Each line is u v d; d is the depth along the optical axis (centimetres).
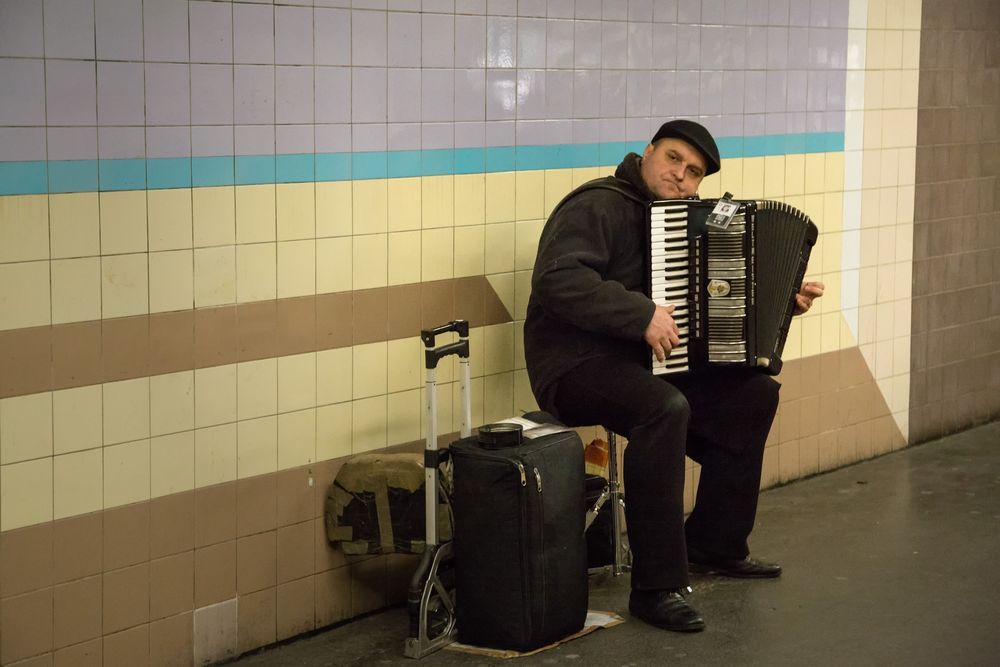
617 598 418
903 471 584
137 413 341
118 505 340
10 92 307
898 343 610
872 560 460
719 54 497
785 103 529
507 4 418
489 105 418
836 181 561
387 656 374
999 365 674
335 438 390
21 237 313
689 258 405
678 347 409
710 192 503
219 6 345
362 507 384
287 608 383
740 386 421
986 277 657
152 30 332
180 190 343
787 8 524
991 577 442
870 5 563
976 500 537
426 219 405
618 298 384
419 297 407
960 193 630
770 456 552
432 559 374
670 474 385
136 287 337
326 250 379
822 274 562
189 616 359
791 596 423
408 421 409
